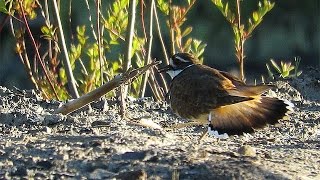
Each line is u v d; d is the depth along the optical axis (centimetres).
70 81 1529
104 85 1336
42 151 1057
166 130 1272
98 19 1543
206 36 2630
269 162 1048
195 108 1086
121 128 1241
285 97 1566
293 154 1110
